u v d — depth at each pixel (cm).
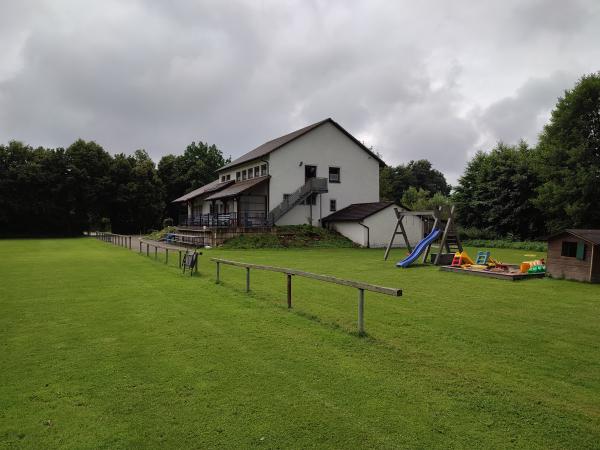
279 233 3116
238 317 816
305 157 3550
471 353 608
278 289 1128
